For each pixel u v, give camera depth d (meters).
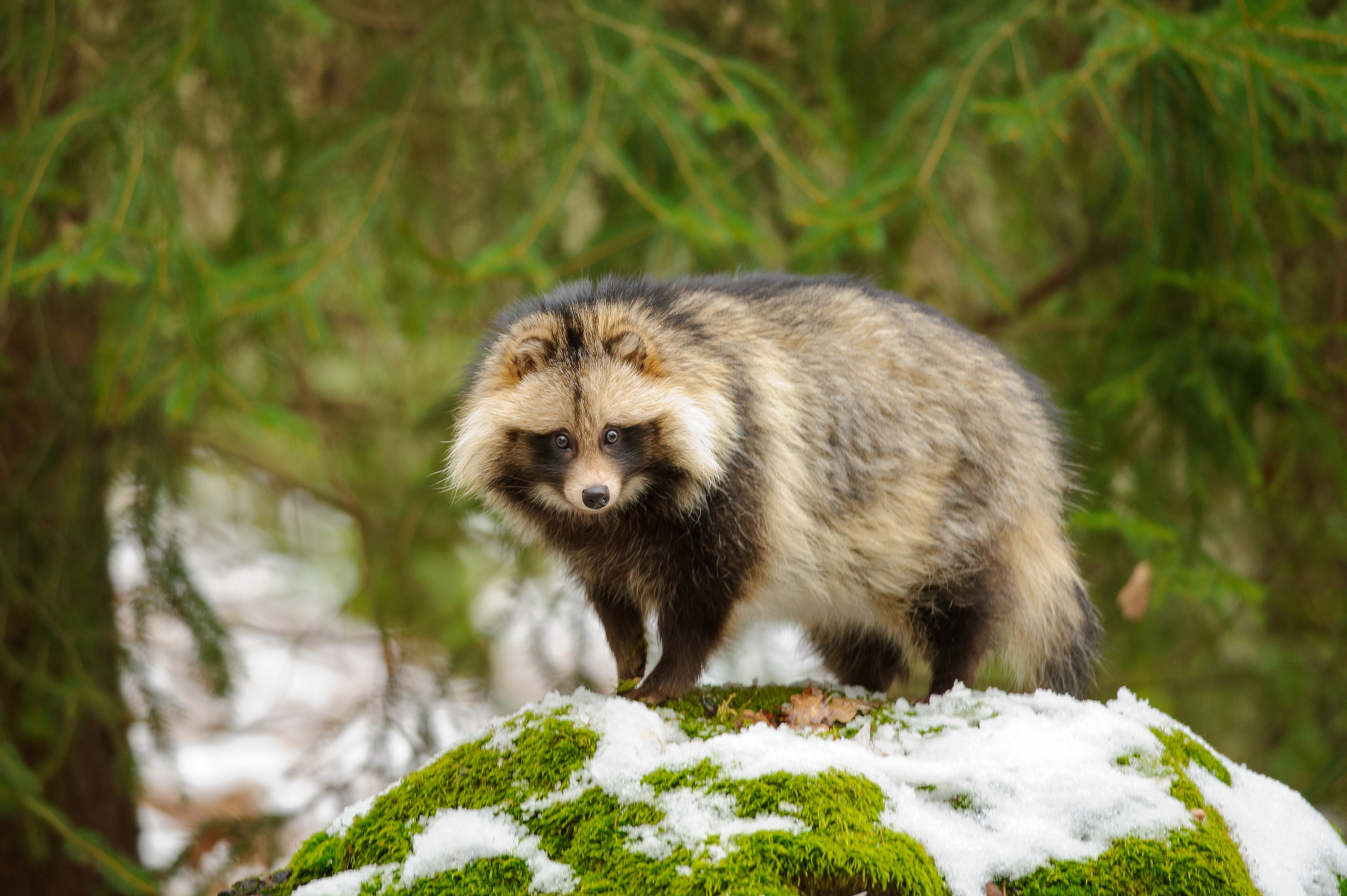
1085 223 15.04
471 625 16.50
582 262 11.69
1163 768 6.31
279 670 20.84
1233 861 5.80
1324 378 11.90
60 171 10.66
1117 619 14.58
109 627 12.52
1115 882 5.63
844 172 13.55
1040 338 13.91
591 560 7.93
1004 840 5.79
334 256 10.54
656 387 7.51
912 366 7.90
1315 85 9.21
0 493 12.39
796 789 5.79
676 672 7.57
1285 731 14.84
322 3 13.02
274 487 15.35
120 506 13.25
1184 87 11.23
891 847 5.53
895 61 13.09
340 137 11.55
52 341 13.03
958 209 15.02
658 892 5.39
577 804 5.94
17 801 10.55
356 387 18.30
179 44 10.42
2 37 11.17
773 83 11.07
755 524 7.48
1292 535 14.86
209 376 9.71
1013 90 11.19
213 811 16.36
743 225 10.44
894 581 7.89
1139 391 11.57
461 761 6.38
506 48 11.51
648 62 10.90
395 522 15.20
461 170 13.30
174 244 9.85
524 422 7.70
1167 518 13.05
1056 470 8.53
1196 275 11.41
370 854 6.11
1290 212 10.70
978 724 6.72
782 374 7.70
